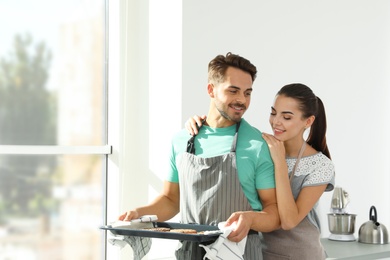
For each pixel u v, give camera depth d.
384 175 5.42
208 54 4.31
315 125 3.26
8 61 4.12
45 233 4.22
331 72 5.07
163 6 4.28
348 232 4.57
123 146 4.36
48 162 4.22
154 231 2.67
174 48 4.21
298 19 4.86
